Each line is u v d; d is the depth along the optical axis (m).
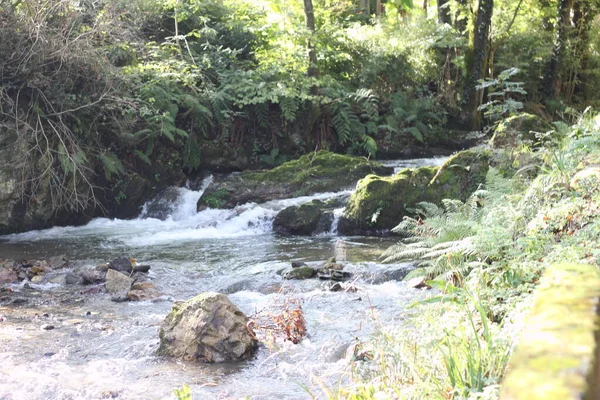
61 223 12.38
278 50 17.09
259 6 18.50
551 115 21.22
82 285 7.80
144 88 13.62
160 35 16.47
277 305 5.92
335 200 11.94
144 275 8.20
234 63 16.59
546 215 5.56
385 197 11.07
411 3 22.97
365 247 9.90
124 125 13.05
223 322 5.16
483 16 18.48
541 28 22.02
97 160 12.89
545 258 4.61
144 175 13.82
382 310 6.05
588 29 22.38
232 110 15.59
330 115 16.73
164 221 13.14
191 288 7.61
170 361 5.07
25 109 11.81
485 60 18.77
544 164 8.13
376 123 17.61
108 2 12.87
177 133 14.38
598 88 23.25
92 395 4.41
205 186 14.22
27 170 11.60
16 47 11.34
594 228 4.86
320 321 5.80
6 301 6.97
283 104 15.60
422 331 3.75
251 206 12.69
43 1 11.47
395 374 3.38
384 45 18.75
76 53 11.71
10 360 5.09
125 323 6.11
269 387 4.45
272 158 15.73
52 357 5.18
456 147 17.80
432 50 18.72
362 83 18.47
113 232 11.86
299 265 8.19
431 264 6.64
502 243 5.10
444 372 3.25
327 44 18.19
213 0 17.28
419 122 17.56
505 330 3.50
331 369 4.42
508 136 11.39
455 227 6.74
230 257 9.41
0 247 10.33
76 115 12.38
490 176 7.44
